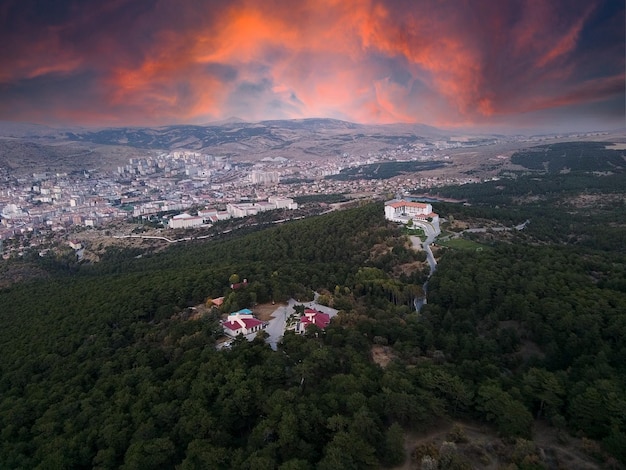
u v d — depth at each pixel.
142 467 106.00
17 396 155.38
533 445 101.44
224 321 185.38
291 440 104.56
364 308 191.38
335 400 116.44
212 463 103.12
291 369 137.00
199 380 133.75
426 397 114.56
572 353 146.25
